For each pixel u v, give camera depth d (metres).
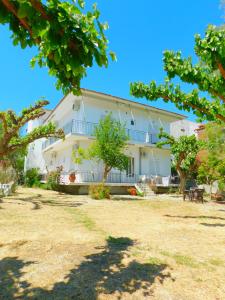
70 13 2.13
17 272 3.72
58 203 12.43
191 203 14.41
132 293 3.17
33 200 13.16
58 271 3.78
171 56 7.07
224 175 17.09
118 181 21.92
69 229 6.62
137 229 6.97
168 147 25.44
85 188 19.77
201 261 4.44
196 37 5.62
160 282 3.52
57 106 23.81
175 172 27.81
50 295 3.06
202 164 19.36
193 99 7.93
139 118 24.84
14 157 26.53
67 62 2.24
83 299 2.99
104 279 3.54
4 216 8.26
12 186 16.02
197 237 6.21
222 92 6.35
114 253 4.68
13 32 2.23
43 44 2.23
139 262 4.26
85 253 4.64
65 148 24.42
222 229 7.33
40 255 4.48
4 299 2.96
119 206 12.17
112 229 6.84
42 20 1.95
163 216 9.66
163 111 25.36
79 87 2.70
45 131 14.48
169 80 7.67
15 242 5.21
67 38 2.09
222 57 5.16
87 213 9.62
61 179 21.52
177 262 4.34
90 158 18.06
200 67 6.67
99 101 22.03
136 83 8.51
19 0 1.78
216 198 17.27
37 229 6.52
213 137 17.52
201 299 3.08
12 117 12.85
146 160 24.67
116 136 16.69
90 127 20.95
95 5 2.20
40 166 32.06
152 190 21.45
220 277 3.77
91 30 2.21
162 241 5.71
